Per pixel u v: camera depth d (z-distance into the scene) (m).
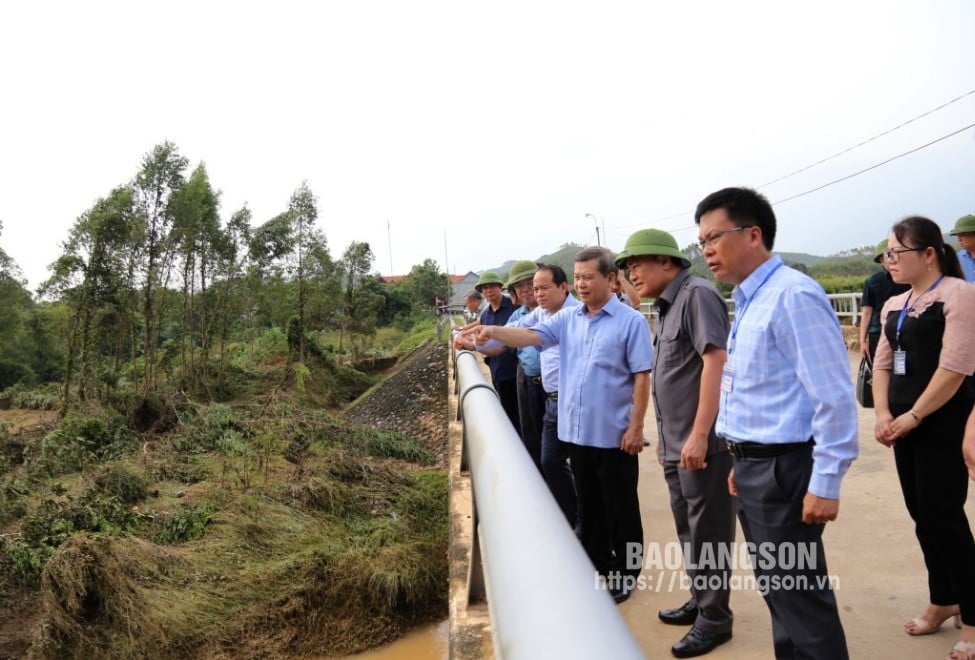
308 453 10.34
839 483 1.86
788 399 2.02
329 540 7.14
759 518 2.11
